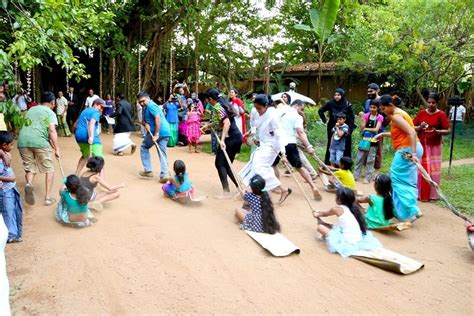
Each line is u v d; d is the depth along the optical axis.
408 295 3.72
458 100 8.45
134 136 13.81
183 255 4.45
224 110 6.55
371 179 8.00
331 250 4.60
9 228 4.62
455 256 4.61
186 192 6.19
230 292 3.72
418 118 6.82
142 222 5.41
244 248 4.65
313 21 12.16
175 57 19.69
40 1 5.02
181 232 5.09
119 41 15.18
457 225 5.64
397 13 13.30
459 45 12.63
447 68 13.37
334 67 17.27
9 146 4.66
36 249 4.52
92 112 7.03
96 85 16.91
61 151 10.44
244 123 10.88
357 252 4.48
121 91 16.67
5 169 4.59
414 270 4.13
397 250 4.75
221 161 6.56
